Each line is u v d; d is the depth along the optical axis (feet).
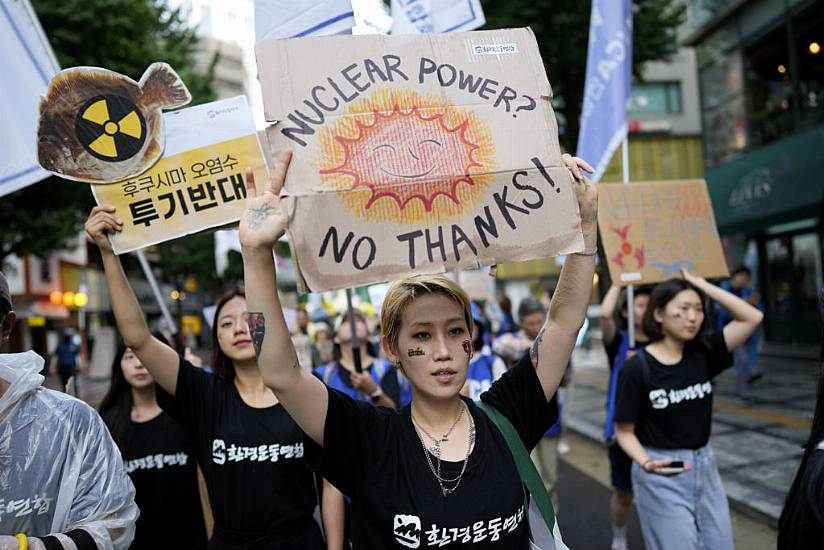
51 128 6.77
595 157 15.08
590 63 15.24
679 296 9.78
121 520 5.50
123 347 9.42
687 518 9.50
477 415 5.82
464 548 5.13
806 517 5.03
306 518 8.03
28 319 71.97
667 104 68.54
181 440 9.29
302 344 27.37
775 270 41.52
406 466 5.33
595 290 57.47
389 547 5.19
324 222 5.02
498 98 5.66
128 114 6.97
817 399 5.36
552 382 6.08
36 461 5.21
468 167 5.41
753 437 20.44
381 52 5.51
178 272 86.07
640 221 12.17
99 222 6.88
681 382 9.79
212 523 9.23
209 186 7.16
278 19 9.17
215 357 8.50
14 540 4.72
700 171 68.23
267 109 5.13
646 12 35.29
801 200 33.04
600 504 16.84
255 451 7.89
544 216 5.51
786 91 38.96
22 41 8.29
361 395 12.08
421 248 5.21
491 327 29.89
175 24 42.73
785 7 38.29
